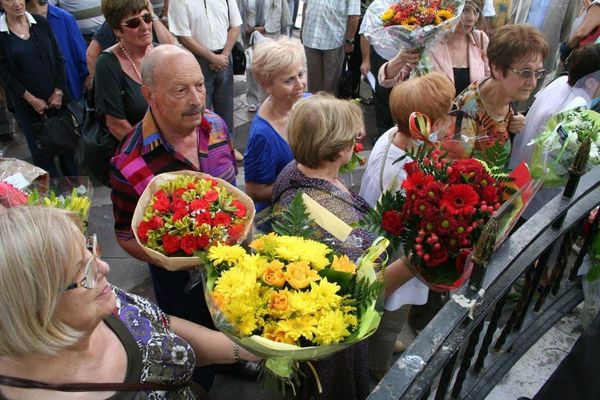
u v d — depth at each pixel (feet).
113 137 9.82
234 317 3.67
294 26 24.76
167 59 6.21
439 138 6.69
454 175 4.97
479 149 6.91
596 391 3.94
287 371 3.82
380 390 3.21
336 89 18.15
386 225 4.99
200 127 7.11
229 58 14.76
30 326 3.03
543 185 6.75
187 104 6.32
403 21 9.98
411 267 5.20
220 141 7.39
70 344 3.23
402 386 3.22
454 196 4.68
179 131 6.69
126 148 6.66
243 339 3.68
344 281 4.17
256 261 4.13
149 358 4.03
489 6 13.44
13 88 12.21
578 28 13.03
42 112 12.47
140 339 4.08
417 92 6.55
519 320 5.61
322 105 5.70
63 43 12.71
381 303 4.14
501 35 7.70
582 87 7.86
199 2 13.51
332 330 3.64
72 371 3.48
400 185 5.75
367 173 7.13
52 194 5.32
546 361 6.32
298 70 7.80
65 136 12.73
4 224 3.05
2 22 11.63
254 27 18.84
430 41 10.16
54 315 3.17
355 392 6.10
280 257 4.22
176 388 4.17
